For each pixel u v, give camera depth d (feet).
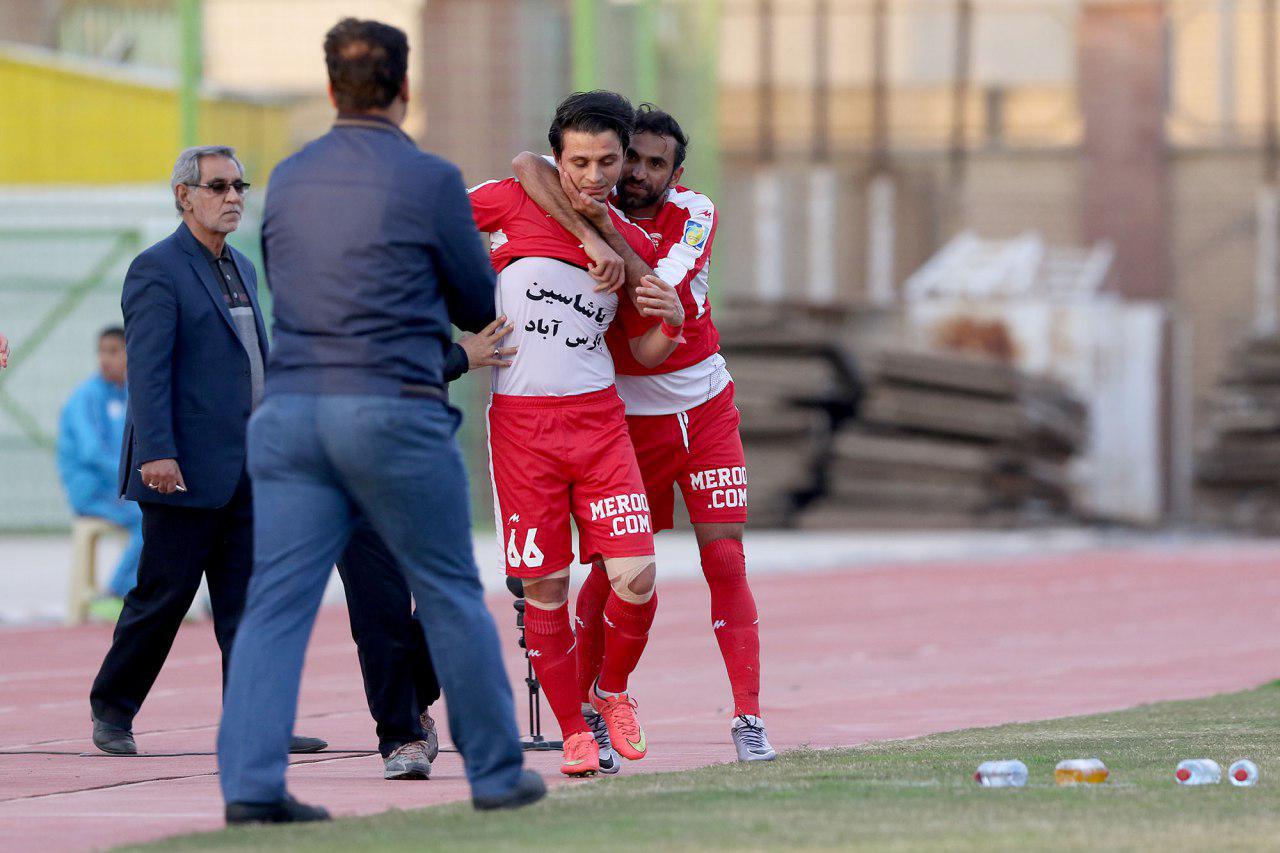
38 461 298.97
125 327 82.28
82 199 296.10
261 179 286.66
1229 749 75.61
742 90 429.38
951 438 342.44
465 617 58.70
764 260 429.79
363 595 72.54
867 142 426.92
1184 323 413.39
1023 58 423.23
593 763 70.44
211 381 82.58
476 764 59.72
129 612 82.69
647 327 71.82
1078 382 357.20
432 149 319.27
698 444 75.66
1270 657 135.23
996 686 114.93
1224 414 352.69
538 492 69.56
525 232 69.26
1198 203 414.21
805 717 96.94
